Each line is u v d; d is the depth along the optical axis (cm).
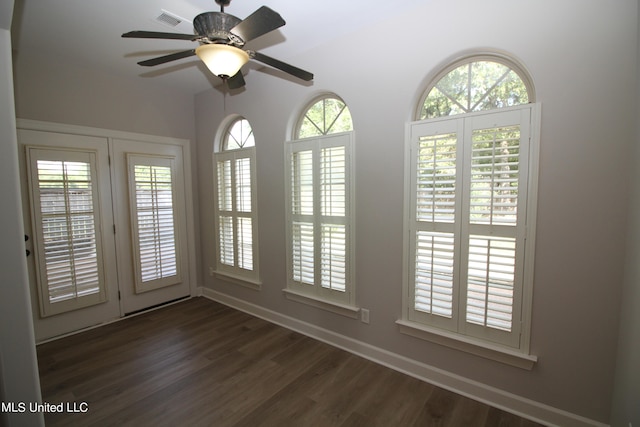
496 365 183
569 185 156
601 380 153
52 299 269
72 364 231
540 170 163
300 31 226
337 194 243
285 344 261
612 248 147
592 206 151
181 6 195
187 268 370
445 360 201
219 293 362
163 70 295
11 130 83
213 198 357
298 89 263
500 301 178
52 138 267
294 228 275
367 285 234
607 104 145
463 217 187
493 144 173
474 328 188
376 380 211
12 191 83
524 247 169
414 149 202
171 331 286
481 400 188
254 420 176
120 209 312
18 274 84
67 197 274
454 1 183
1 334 82
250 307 326
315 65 250
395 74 208
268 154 292
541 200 163
